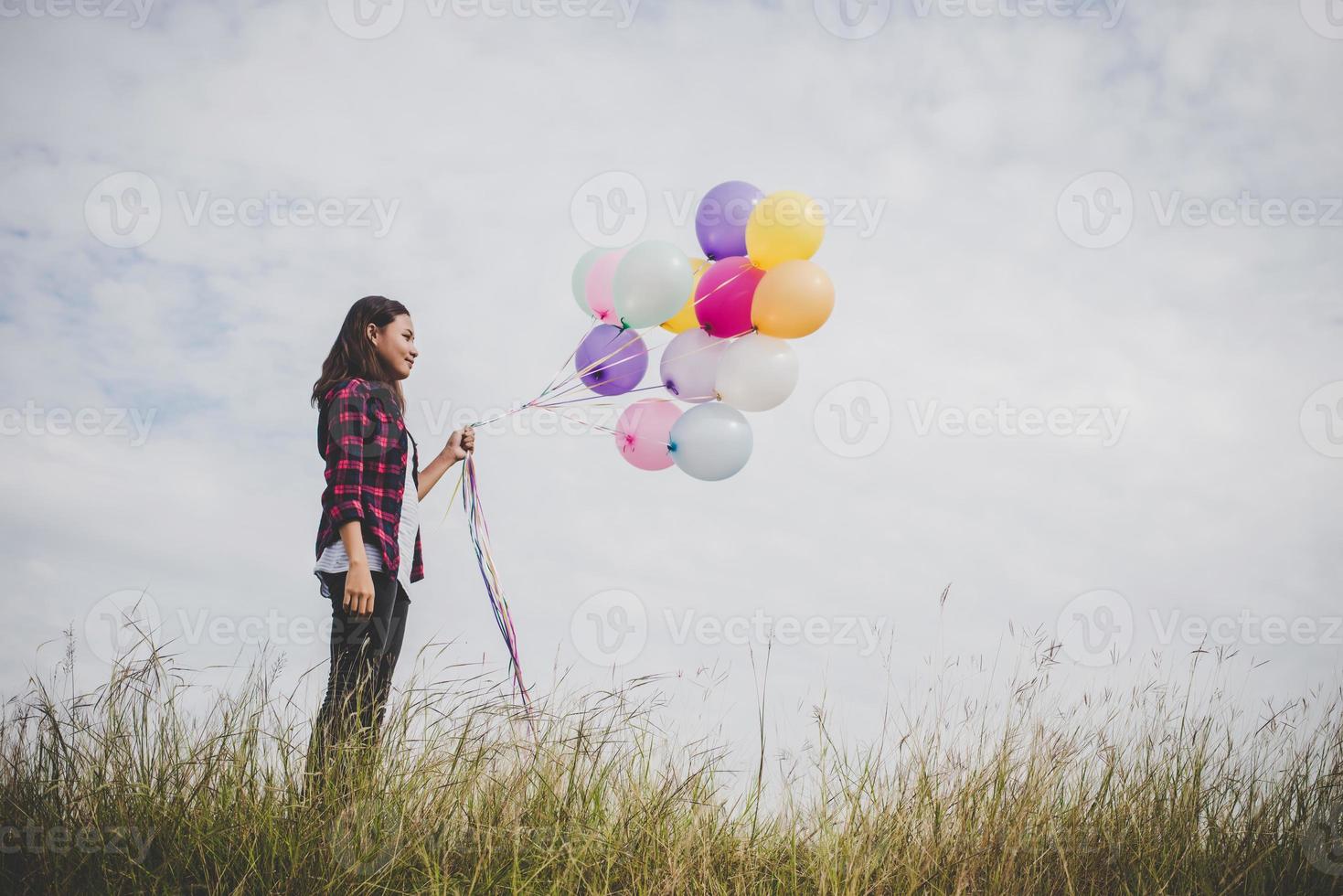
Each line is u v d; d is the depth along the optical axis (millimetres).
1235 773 2758
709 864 2283
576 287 3648
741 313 3326
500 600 2977
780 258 3336
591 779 2482
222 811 2098
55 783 2105
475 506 3072
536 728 2494
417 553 2787
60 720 2219
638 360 3465
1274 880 2422
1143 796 2652
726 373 3314
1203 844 2568
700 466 3318
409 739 2324
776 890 2355
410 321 2754
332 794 2131
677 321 3559
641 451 3471
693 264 3510
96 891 1857
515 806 2273
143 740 2242
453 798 2244
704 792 2574
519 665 2711
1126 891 2301
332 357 2680
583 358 3461
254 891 1921
